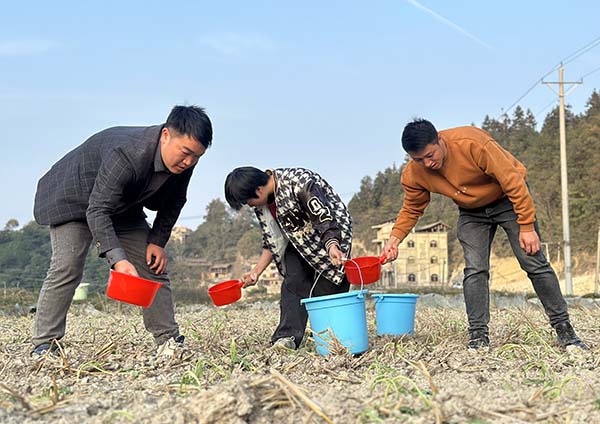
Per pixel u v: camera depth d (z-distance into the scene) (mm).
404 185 5168
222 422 2674
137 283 4113
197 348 5051
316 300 4574
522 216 4688
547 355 4727
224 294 5234
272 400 2869
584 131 56969
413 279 55438
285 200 4887
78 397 3287
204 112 4383
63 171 4699
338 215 4977
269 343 5395
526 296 14383
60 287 4695
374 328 7121
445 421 2674
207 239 70125
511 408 2812
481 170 4727
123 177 4418
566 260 28344
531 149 64188
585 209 47906
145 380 3865
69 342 5539
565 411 2803
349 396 3012
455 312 9961
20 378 4031
